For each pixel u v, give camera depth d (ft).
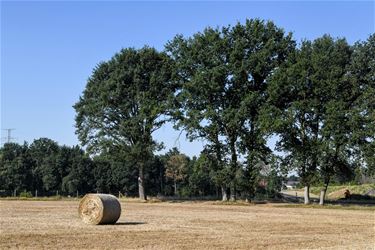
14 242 61.46
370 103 172.24
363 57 178.91
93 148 208.95
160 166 312.71
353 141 170.09
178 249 58.13
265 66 189.57
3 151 302.66
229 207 161.68
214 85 188.75
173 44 206.80
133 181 298.97
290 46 195.42
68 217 102.83
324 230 84.53
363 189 248.52
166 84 210.38
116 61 213.87
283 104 189.57
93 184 297.33
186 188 291.38
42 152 311.47
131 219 102.68
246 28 195.42
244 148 192.03
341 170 180.45
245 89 192.44
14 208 135.13
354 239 71.51
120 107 207.62
